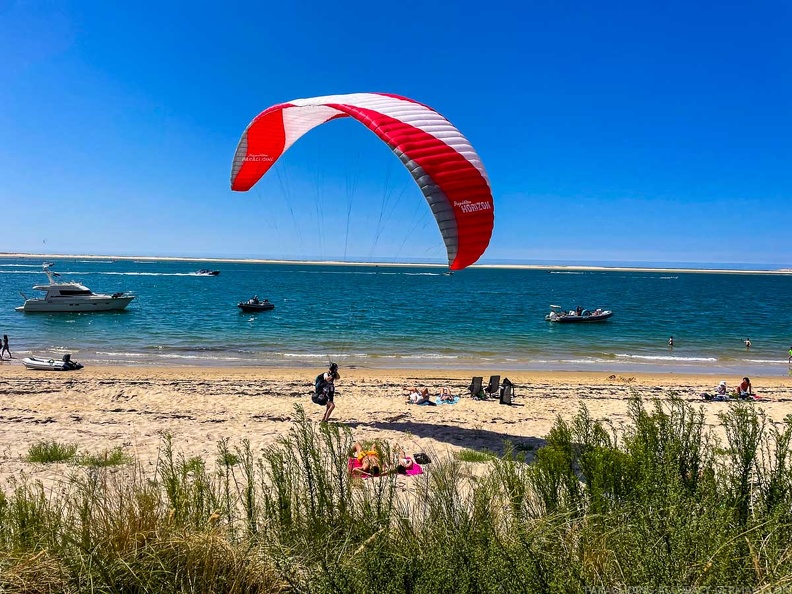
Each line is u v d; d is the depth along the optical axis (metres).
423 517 4.38
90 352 29.27
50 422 12.95
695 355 33.09
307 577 3.55
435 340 37.25
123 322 43.25
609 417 14.96
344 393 18.17
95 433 11.79
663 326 48.41
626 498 4.57
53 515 4.38
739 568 3.33
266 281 121.56
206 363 26.72
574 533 3.93
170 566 3.60
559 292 104.19
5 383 18.53
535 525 3.96
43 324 40.84
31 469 8.77
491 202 9.09
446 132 9.34
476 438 12.23
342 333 39.53
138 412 14.51
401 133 8.99
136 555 3.64
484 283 141.12
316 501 5.06
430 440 11.95
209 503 4.71
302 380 21.72
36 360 23.03
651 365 29.34
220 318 47.59
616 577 3.38
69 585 3.51
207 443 10.98
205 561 3.59
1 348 26.97
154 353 29.47
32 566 3.59
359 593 3.29
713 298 94.25
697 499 4.31
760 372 27.72
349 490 4.84
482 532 3.78
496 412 15.44
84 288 48.47
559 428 6.04
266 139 11.43
